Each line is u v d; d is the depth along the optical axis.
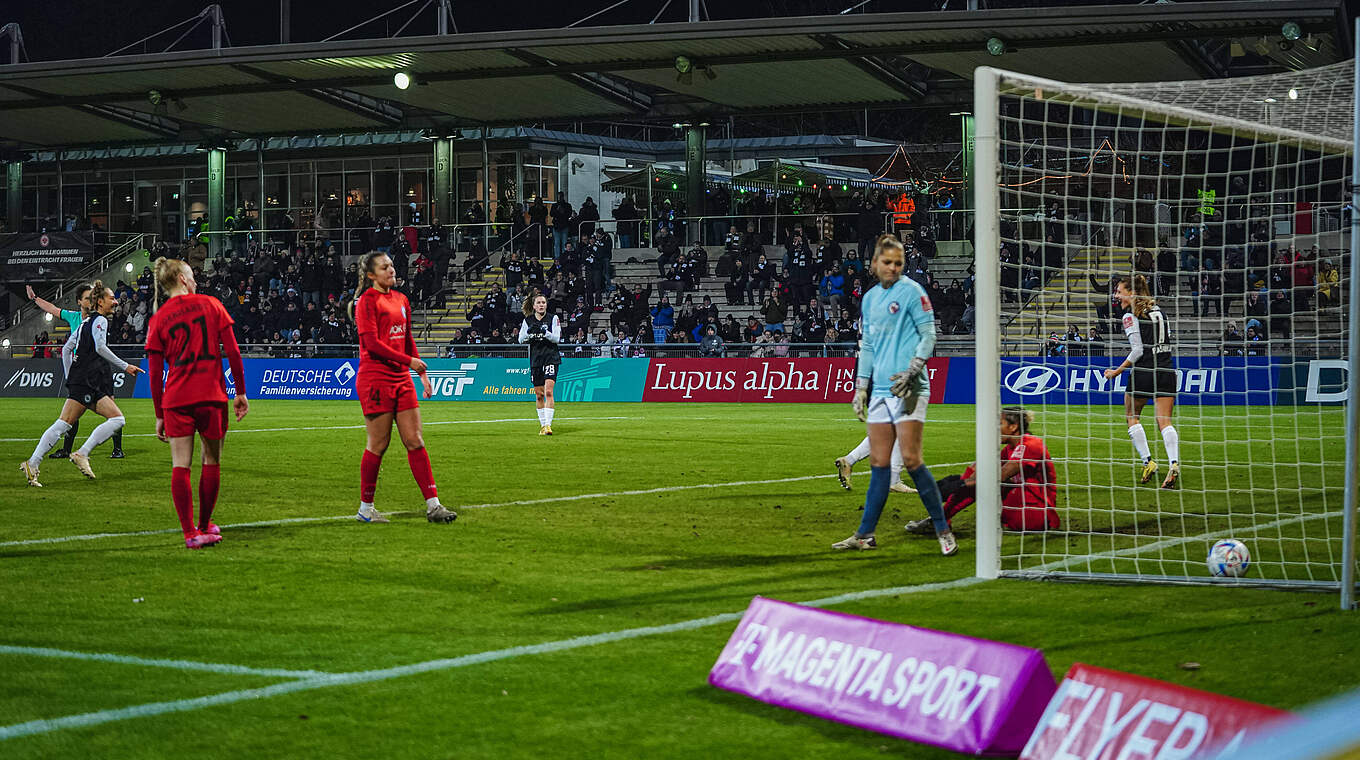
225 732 3.89
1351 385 5.50
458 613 5.54
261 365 29.08
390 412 8.28
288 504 9.34
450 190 34.09
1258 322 21.80
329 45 25.95
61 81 28.66
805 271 27.72
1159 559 6.87
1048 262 24.89
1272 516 8.48
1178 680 4.37
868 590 5.96
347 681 4.45
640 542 7.48
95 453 14.00
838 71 26.84
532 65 26.88
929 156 42.38
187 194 42.56
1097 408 20.34
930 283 26.34
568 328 28.36
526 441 15.02
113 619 5.44
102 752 3.72
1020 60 25.16
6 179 41.38
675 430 16.86
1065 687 3.49
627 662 4.70
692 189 31.83
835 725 3.94
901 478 10.91
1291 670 4.48
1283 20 20.44
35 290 37.66
